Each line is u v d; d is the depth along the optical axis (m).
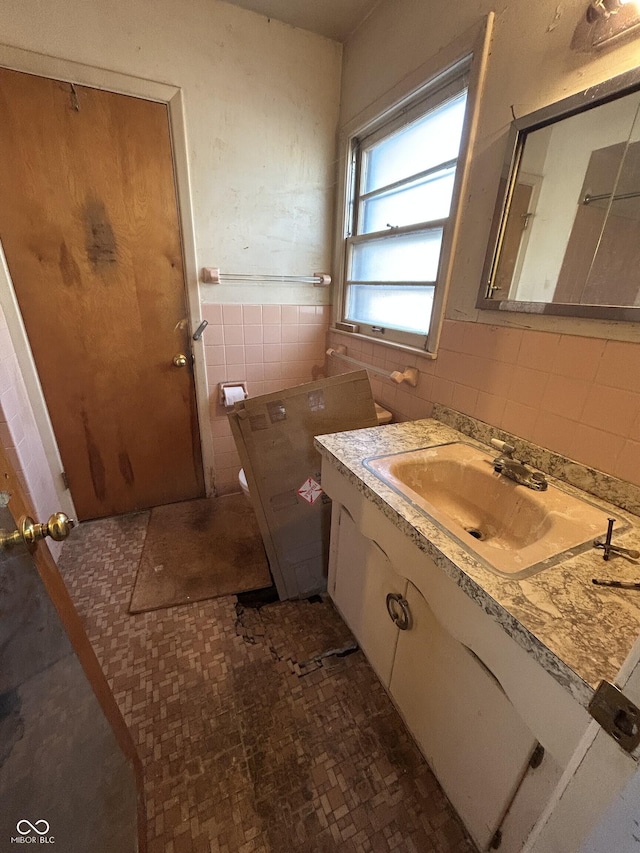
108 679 1.22
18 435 1.50
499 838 0.75
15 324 1.57
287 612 1.50
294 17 1.58
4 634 0.47
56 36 1.32
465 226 1.21
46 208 1.49
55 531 0.57
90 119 1.45
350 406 1.48
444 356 1.36
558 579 0.64
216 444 2.18
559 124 0.90
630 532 0.79
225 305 1.94
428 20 1.25
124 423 1.93
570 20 0.85
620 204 0.80
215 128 1.64
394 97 1.45
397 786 0.98
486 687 0.73
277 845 0.87
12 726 0.48
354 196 1.88
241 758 1.03
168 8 1.43
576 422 0.96
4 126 1.35
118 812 0.77
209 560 1.76
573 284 0.92
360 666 1.29
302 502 1.49
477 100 1.10
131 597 1.54
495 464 1.04
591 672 0.48
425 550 0.75
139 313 1.78
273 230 1.91
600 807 0.37
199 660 1.29
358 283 1.87
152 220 1.67
